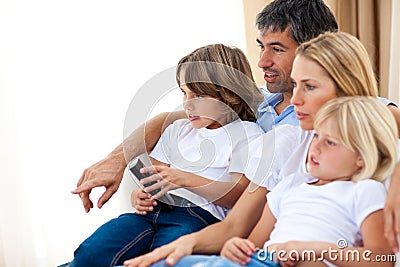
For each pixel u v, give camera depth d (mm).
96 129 2496
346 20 2287
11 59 2324
